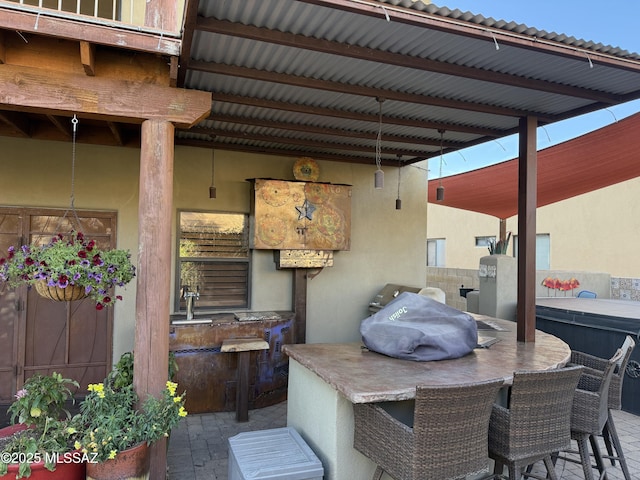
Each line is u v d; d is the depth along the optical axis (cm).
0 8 251
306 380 313
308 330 596
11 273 268
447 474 220
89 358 478
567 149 519
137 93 297
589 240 885
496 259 603
